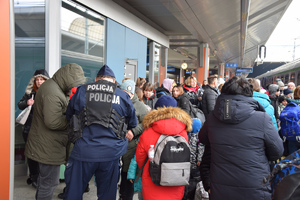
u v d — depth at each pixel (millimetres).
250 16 13562
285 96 6543
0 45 2293
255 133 2125
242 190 2111
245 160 2113
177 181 2254
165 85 5117
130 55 9922
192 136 3201
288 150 4570
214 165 2248
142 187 2494
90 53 7320
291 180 1188
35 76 4008
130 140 3172
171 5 9422
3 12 2299
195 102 6332
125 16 9281
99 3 7504
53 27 5500
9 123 2361
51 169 2930
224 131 2221
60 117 2781
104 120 2424
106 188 2627
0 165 2322
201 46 18609
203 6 10055
